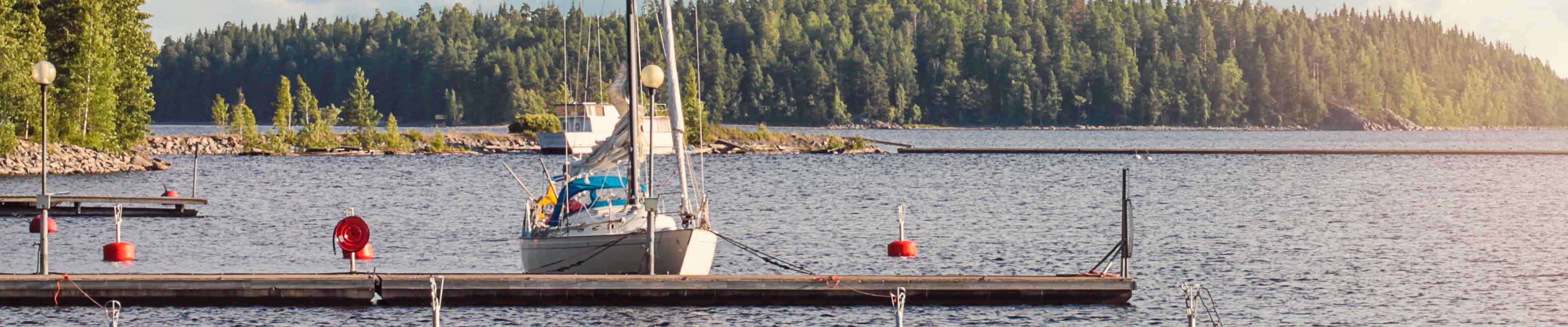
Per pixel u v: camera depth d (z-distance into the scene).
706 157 168.25
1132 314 41.12
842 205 88.31
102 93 126.62
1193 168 144.25
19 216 71.38
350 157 163.25
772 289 41.50
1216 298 44.75
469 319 39.41
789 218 77.94
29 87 117.50
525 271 46.66
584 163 45.50
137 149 162.12
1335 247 59.88
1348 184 114.06
